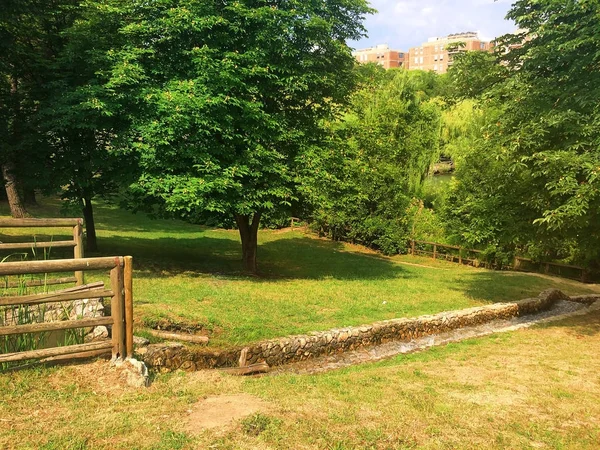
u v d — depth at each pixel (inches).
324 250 966.4
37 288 315.9
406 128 1054.4
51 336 235.9
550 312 531.8
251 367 283.6
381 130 1039.0
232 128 484.7
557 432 194.4
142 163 461.7
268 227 1238.3
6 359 180.4
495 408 215.3
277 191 509.4
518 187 426.3
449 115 1037.2
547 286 663.1
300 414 186.4
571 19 383.6
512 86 401.4
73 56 495.8
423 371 273.1
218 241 905.5
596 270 771.4
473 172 841.5
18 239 618.5
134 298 378.6
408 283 625.3
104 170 526.6
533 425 199.5
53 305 260.7
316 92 574.9
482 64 470.3
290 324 366.3
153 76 512.7
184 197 435.8
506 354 321.7
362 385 236.7
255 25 513.0
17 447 145.9
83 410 173.3
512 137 375.2
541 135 363.9
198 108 448.1
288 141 563.8
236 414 181.2
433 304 490.3
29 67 531.5
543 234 424.5
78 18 558.3
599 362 305.3
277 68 512.7
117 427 163.2
